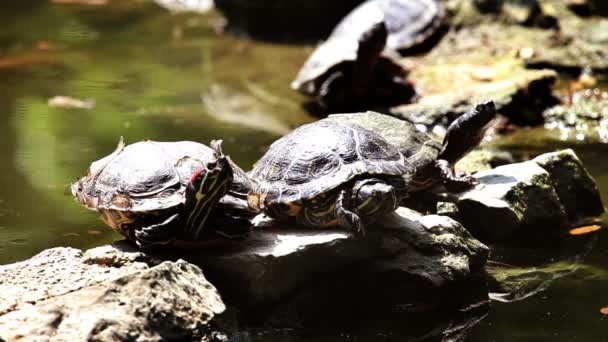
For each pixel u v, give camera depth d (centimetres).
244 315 495
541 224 630
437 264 523
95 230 621
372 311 513
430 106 944
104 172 511
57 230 620
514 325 479
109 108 989
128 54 1288
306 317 502
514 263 580
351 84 1033
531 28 1234
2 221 638
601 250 598
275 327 489
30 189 711
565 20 1252
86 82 1109
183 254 500
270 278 495
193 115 967
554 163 669
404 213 566
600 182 724
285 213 518
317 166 514
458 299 522
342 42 1077
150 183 489
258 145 848
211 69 1212
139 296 432
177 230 481
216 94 1074
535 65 1101
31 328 418
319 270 511
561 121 939
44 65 1195
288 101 1057
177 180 490
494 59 1120
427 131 912
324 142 529
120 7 1670
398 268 520
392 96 1023
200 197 463
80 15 1573
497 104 929
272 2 1540
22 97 1027
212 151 525
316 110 1018
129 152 519
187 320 441
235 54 1317
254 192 502
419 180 625
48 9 1611
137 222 488
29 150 820
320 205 507
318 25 1509
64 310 427
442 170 623
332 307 511
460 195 622
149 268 476
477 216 610
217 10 1686
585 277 550
